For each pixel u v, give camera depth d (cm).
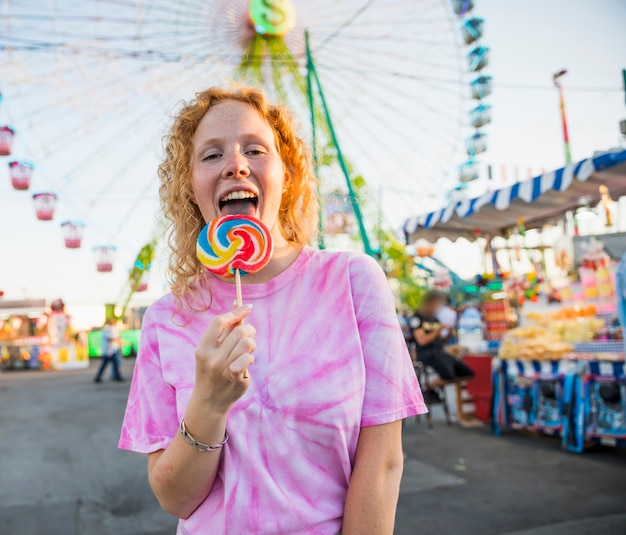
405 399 88
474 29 880
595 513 306
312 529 79
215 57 886
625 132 511
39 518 333
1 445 563
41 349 1942
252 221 89
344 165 843
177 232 105
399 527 298
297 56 935
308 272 95
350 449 84
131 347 2359
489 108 871
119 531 310
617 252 545
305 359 85
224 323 73
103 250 898
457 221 616
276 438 81
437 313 582
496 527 293
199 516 84
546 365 482
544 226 610
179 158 106
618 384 425
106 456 497
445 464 424
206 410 74
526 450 459
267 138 98
